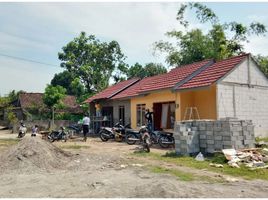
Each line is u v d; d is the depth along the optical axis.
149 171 9.47
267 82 19.05
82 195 6.71
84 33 46.69
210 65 19.33
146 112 20.09
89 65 45.53
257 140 16.59
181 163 10.95
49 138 21.27
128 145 17.66
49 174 9.34
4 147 17.38
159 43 39.28
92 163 10.95
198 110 18.33
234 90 17.23
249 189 7.11
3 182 8.35
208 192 6.71
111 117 27.44
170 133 16.17
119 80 48.19
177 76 19.83
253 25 34.69
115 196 6.50
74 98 51.34
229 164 10.27
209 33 36.75
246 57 17.78
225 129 12.02
